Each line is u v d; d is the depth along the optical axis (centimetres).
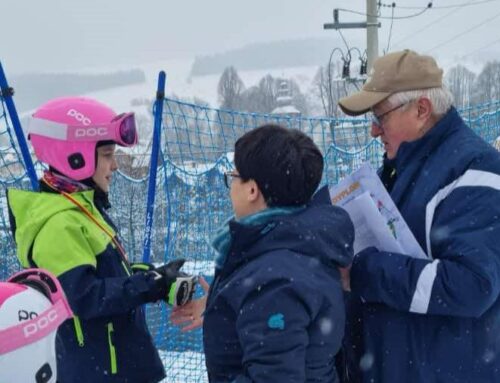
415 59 185
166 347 425
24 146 280
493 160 170
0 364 114
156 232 454
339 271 163
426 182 177
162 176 437
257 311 139
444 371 174
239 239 151
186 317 228
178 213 432
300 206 162
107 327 224
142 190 464
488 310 173
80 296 204
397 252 174
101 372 223
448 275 159
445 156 176
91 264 211
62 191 225
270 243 150
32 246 214
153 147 320
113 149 237
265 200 160
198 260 430
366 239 181
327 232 154
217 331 154
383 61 190
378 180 184
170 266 227
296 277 142
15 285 126
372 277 170
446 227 167
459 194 167
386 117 189
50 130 223
